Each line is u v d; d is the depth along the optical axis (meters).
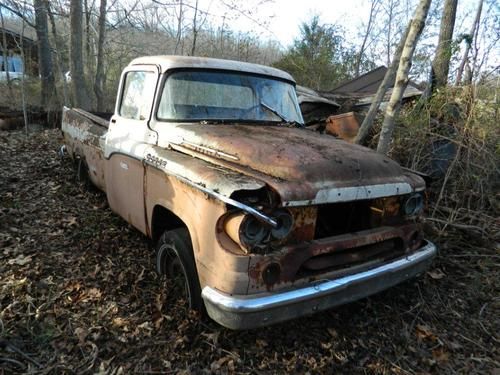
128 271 3.68
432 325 3.30
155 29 15.79
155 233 3.62
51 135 9.95
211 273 2.53
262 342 2.89
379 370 2.76
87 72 15.07
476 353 3.03
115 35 17.30
